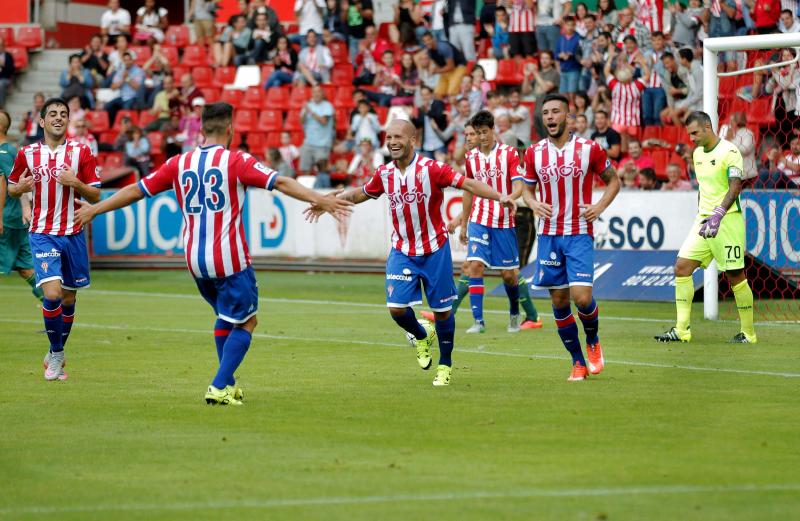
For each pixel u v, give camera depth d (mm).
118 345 42406
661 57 72688
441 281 32219
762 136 62438
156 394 31312
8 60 100688
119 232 81188
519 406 29047
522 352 40188
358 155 79625
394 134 31500
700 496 19969
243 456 23297
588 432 25594
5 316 52812
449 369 32812
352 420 27234
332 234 76688
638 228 61938
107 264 80750
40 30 104438
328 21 90875
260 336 45000
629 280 58406
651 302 57500
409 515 18844
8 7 109312
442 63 83562
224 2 105812
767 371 35094
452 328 32688
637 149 68062
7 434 25672
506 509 19172
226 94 91500
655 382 32969
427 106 78938
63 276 34969
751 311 42031
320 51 88438
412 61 84875
